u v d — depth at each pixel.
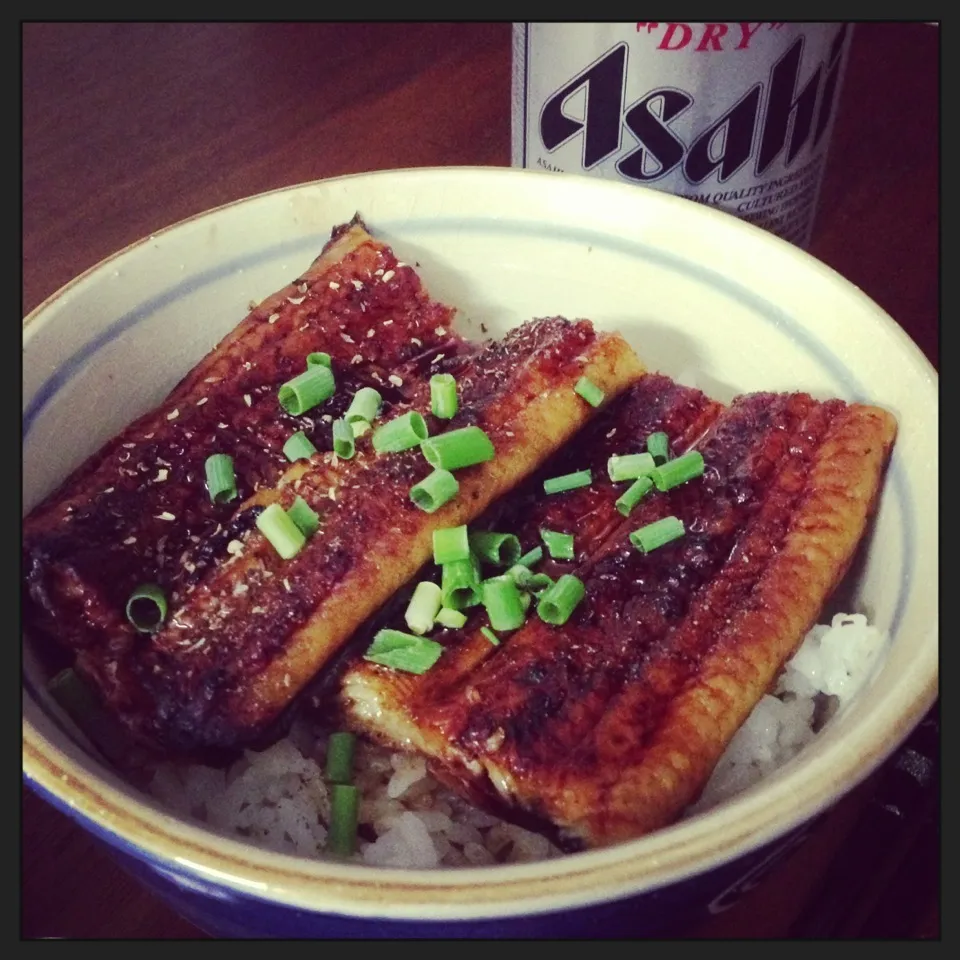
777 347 0.24
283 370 0.23
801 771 0.17
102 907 0.20
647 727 0.19
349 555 0.21
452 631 0.21
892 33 0.36
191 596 0.20
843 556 0.21
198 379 0.23
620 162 0.25
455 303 0.26
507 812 0.19
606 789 0.18
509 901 0.16
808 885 0.20
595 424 0.23
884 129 0.33
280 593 0.20
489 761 0.19
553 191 0.25
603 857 0.16
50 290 0.28
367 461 0.22
